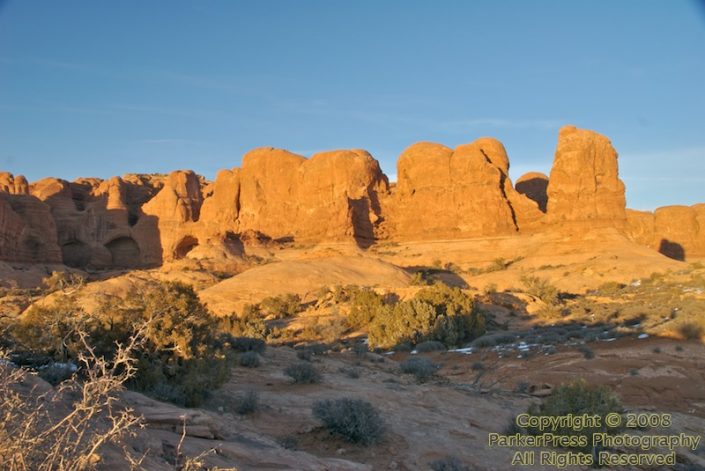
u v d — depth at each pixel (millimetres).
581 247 98812
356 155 136625
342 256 91875
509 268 97875
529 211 116250
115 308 14516
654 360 21844
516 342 31328
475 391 18562
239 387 16047
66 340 13586
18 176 140250
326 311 55281
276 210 135875
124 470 5199
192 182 149500
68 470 3840
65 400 7379
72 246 133375
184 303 14789
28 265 110625
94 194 152875
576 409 12453
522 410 16344
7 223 108688
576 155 109000
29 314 14195
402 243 119625
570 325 39656
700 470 11945
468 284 88562
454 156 126062
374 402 15148
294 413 13328
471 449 11805
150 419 8477
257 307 59938
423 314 35500
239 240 116188
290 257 111125
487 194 117250
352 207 124188
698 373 20109
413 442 11742
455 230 117438
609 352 24031
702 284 60000
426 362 22953
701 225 131500
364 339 41031
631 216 135125
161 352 13844
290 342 41094
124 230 136250
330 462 8625
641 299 55062
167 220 137375
